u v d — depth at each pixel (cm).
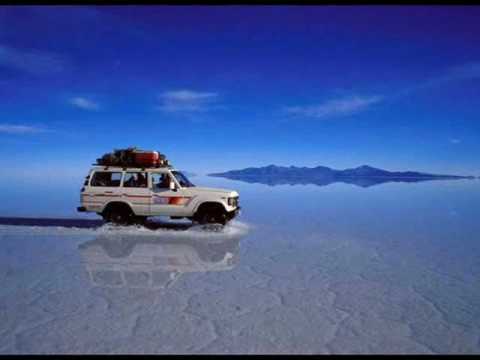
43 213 1599
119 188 1208
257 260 820
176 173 1267
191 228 1204
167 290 616
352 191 3788
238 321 496
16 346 425
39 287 625
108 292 604
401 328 480
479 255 883
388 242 1030
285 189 4181
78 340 440
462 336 460
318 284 655
